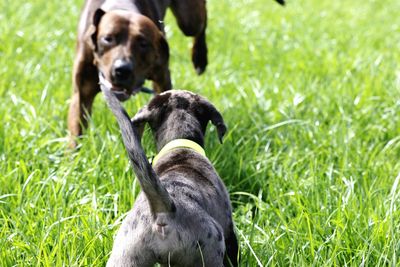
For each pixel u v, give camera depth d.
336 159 7.05
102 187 6.26
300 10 16.50
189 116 5.37
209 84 9.44
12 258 5.13
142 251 4.42
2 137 7.19
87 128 7.58
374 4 18.31
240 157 6.82
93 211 5.63
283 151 7.37
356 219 5.47
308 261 5.18
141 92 7.95
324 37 13.19
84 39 7.48
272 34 13.00
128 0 7.88
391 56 11.41
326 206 5.77
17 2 14.81
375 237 5.22
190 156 5.12
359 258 5.07
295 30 13.67
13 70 9.69
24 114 7.83
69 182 6.32
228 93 9.12
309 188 6.15
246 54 11.45
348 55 11.60
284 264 5.12
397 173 6.75
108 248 5.20
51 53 10.71
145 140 7.20
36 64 10.13
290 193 6.08
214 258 4.54
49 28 12.55
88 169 6.54
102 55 7.28
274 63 10.99
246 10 15.96
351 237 5.32
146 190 4.30
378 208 5.68
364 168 6.75
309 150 7.30
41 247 5.01
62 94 8.73
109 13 7.37
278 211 5.76
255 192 6.64
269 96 8.91
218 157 6.85
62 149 7.23
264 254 5.24
